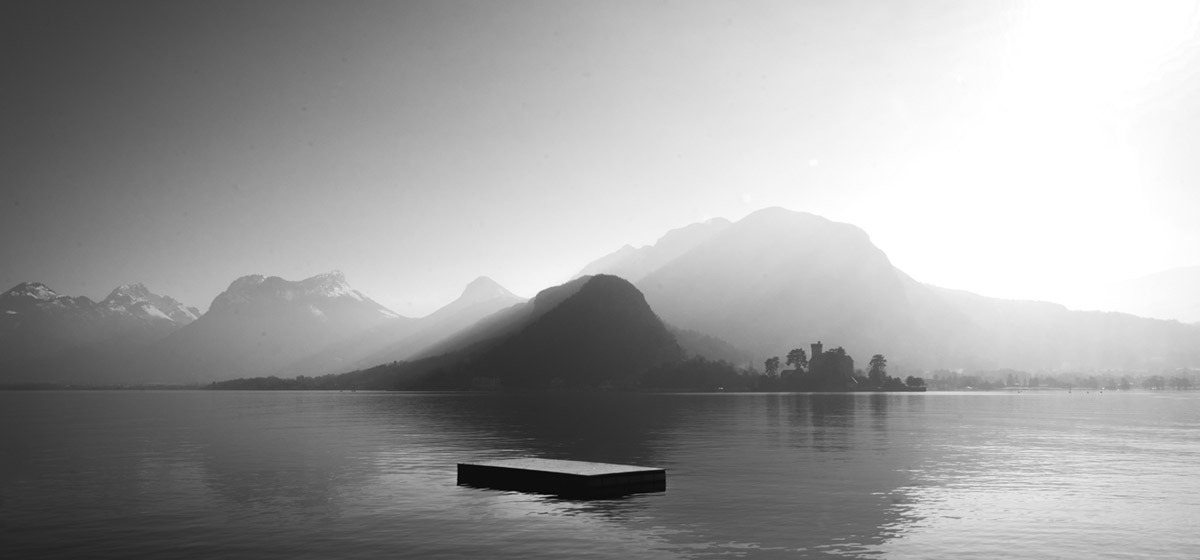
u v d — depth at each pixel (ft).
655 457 201.16
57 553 93.50
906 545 95.50
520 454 211.61
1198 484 147.74
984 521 110.22
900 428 329.52
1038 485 146.82
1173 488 142.92
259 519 113.19
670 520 111.14
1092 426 346.13
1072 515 115.44
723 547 94.58
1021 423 372.58
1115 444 243.60
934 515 114.83
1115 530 104.37
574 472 137.59
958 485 146.20
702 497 131.44
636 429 327.47
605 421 399.65
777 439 264.72
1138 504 125.39
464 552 92.73
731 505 123.13
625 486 139.13
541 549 93.91
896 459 194.90
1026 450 221.05
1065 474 164.04
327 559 89.66
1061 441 256.11
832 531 103.55
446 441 261.44
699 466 179.01
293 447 238.89
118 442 263.90
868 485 146.82
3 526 109.70
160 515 117.08
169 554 92.48
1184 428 330.54
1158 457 199.93
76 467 183.32
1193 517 113.29
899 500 128.88
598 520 111.14
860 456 203.21
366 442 258.37
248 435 299.17
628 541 97.86
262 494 137.59
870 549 93.61
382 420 426.51
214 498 133.28
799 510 118.93
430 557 90.43
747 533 102.01
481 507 122.11
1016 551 92.38
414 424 379.14
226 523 110.32
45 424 396.57
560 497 131.85
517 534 101.96
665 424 367.04
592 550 93.40
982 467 176.04
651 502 126.93
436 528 106.01
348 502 127.65
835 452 214.90
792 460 192.13
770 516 113.80
